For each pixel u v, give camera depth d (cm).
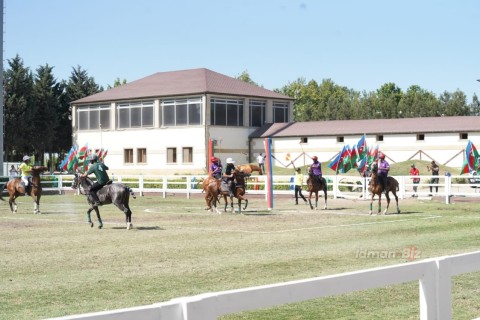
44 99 9381
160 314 452
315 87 15988
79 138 7956
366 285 607
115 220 2856
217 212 3206
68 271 1504
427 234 2253
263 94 7650
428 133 6475
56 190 5494
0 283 1357
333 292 580
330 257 1698
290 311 1086
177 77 7875
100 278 1405
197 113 7138
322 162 6781
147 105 7469
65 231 2402
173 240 2102
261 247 1916
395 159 6650
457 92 12181
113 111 7694
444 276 675
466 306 1123
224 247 1919
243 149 7419
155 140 7406
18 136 9112
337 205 3759
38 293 1250
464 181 4906
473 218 2875
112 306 1128
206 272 1470
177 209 3525
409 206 3609
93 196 2491
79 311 1089
